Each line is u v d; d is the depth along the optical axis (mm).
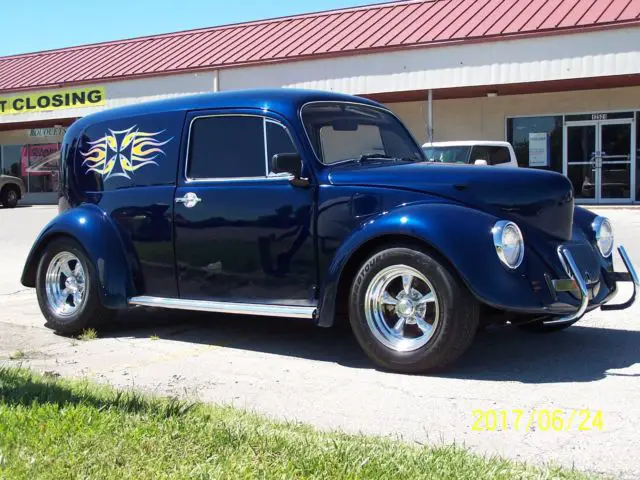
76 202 6523
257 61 20484
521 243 4680
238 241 5535
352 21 21672
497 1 19812
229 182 5609
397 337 4895
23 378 4531
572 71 16969
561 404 4188
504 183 4938
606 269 5500
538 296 4633
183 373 5020
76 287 6418
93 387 4359
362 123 5922
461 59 18094
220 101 5812
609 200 19609
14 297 8688
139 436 3420
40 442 3324
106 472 3037
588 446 3557
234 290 5602
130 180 6172
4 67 28438
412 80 18672
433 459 3213
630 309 7047
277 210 5359
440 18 19875
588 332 6125
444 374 4871
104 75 24125
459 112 21375
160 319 7020
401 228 4719
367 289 4926
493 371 4926
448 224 4633
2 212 23578
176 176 5902
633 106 19125
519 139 20672
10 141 30188
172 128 6004
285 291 5375
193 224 5742
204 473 3014
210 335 6285
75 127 6734
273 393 4516
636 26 16234
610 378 4703
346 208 5098
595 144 19719
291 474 3023
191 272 5801
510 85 18281
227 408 4031
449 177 4953
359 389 4570
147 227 6000
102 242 6113
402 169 5176
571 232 5191
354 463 3137
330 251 5148
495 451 3500
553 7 18297
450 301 4633
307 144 5344
